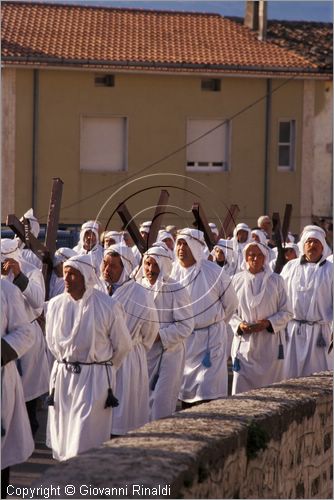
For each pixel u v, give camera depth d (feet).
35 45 108.06
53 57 106.52
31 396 36.70
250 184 115.96
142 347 32.60
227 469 22.88
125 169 111.24
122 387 31.81
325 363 39.42
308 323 39.50
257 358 38.81
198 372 37.78
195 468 21.16
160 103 111.96
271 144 116.26
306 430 27.86
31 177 107.45
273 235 60.54
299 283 39.58
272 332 38.50
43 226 80.18
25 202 107.45
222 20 122.62
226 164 114.93
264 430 24.70
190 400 37.96
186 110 112.88
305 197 118.73
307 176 118.52
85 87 108.99
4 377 28.32
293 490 27.12
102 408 29.27
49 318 29.55
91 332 29.01
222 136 114.83
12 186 106.63
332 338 39.19
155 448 21.58
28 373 36.55
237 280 38.88
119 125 111.24
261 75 114.93
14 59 104.99
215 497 22.21
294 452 27.07
